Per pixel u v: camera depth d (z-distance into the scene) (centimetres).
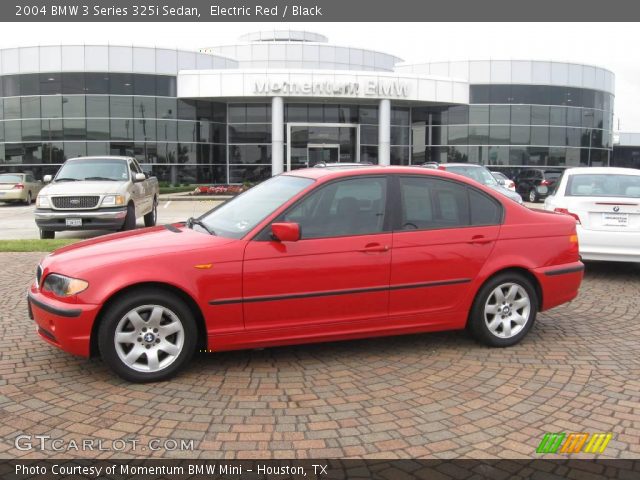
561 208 842
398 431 379
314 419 395
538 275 546
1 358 510
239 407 413
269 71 3212
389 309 507
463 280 525
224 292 460
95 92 3166
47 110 3180
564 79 3675
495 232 537
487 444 363
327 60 4241
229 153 3475
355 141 3534
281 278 471
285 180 553
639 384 458
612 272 927
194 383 456
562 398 430
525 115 3638
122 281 441
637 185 865
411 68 3712
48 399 425
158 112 3250
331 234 491
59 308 443
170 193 3131
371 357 518
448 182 535
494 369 489
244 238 471
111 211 1263
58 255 486
